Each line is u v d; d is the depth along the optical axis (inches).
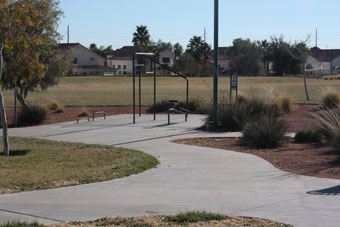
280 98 937.5
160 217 264.5
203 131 737.6
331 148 500.1
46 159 513.0
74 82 3191.4
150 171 419.2
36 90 1234.0
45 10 796.0
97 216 270.5
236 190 335.6
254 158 475.5
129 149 567.8
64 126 866.8
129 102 1518.2
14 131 820.6
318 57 4131.4
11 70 700.7
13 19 580.4
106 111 1141.7
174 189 343.3
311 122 770.8
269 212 271.3
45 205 297.1
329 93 953.5
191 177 388.5
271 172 401.4
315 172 394.6
